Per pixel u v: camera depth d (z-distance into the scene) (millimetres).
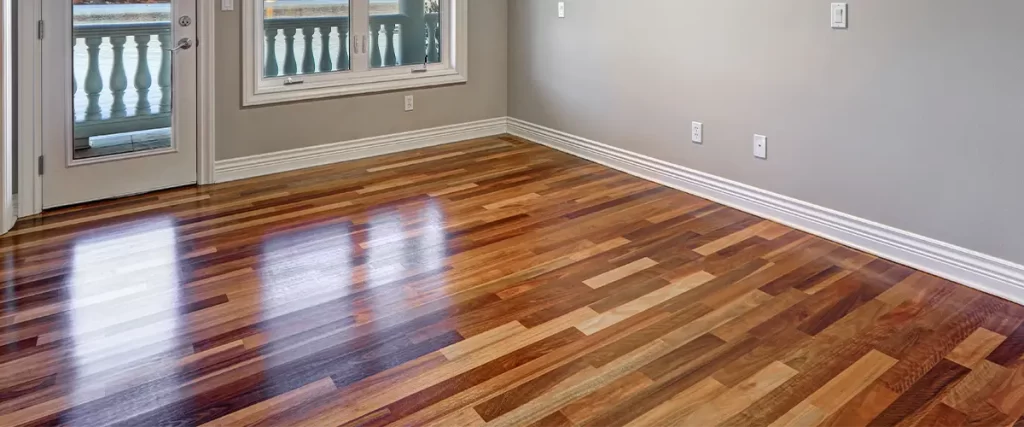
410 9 5039
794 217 3627
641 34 4301
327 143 4773
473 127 5461
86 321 2600
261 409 2092
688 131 4121
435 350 2428
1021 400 2141
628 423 2033
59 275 2988
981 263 2912
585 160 4895
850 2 3191
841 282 2982
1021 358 2375
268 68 4547
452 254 3277
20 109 3562
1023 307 2756
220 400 2133
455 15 5152
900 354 2404
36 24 3559
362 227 3621
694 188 4160
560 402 2133
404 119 5090
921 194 3080
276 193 4160
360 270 3090
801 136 3518
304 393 2174
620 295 2854
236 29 4262
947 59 2902
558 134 5141
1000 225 2836
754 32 3637
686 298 2826
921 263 3119
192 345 2447
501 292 2879
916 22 2977
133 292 2844
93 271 3037
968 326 2602
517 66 5406
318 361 2354
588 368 2316
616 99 4582
